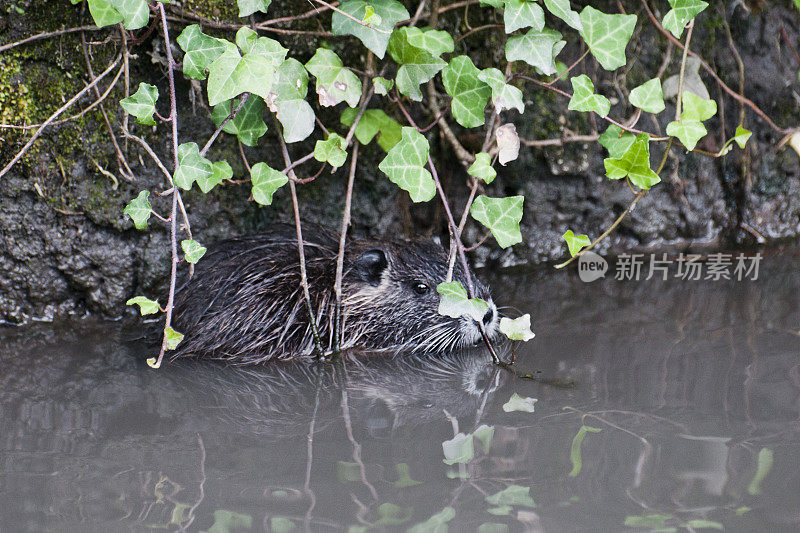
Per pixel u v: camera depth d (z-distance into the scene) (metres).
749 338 6.82
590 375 6.14
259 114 6.80
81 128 7.84
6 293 8.11
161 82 7.89
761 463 4.54
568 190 9.78
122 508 4.19
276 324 7.33
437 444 4.98
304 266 7.11
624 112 9.70
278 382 6.47
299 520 4.02
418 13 7.45
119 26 7.30
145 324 8.14
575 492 4.27
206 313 7.27
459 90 6.73
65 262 8.16
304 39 8.19
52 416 5.61
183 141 8.18
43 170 7.89
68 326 8.08
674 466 4.54
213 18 7.73
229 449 4.97
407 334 7.58
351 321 7.61
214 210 8.54
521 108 6.76
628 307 7.95
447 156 9.39
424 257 7.86
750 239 10.34
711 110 6.89
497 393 5.90
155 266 8.34
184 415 5.64
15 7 7.43
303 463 4.73
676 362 6.32
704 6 6.95
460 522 3.96
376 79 6.82
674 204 10.17
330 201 9.00
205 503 4.22
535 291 8.64
